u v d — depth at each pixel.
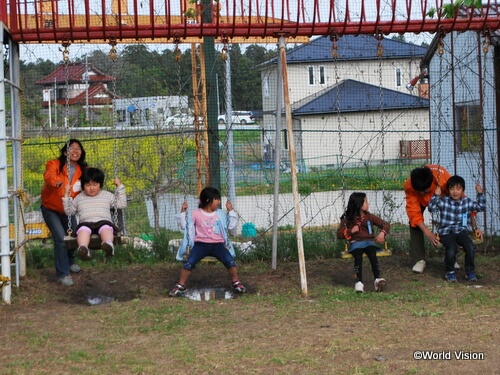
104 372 5.65
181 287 8.93
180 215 9.00
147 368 5.69
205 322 7.29
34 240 12.41
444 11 8.70
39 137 12.81
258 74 17.86
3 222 8.39
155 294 9.13
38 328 7.20
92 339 6.70
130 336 6.82
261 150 14.44
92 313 7.85
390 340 6.34
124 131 13.66
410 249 10.47
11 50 9.12
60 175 9.27
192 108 14.13
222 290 9.32
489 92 12.58
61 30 8.72
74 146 9.27
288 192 16.92
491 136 12.50
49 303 8.57
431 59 15.33
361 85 23.19
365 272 10.06
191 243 8.90
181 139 12.88
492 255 10.99
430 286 8.98
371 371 5.48
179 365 5.79
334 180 16.80
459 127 14.01
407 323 6.95
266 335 6.68
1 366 5.87
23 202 9.42
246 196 14.98
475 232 9.34
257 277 9.85
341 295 8.48
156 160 13.75
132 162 13.56
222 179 15.23
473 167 13.50
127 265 10.76
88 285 9.61
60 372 5.67
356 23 8.89
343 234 8.98
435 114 14.95
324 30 8.92
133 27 8.76
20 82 9.52
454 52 13.95
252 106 17.89
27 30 8.80
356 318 7.25
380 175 16.42
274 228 10.33
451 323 6.89
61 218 9.66
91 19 10.92
